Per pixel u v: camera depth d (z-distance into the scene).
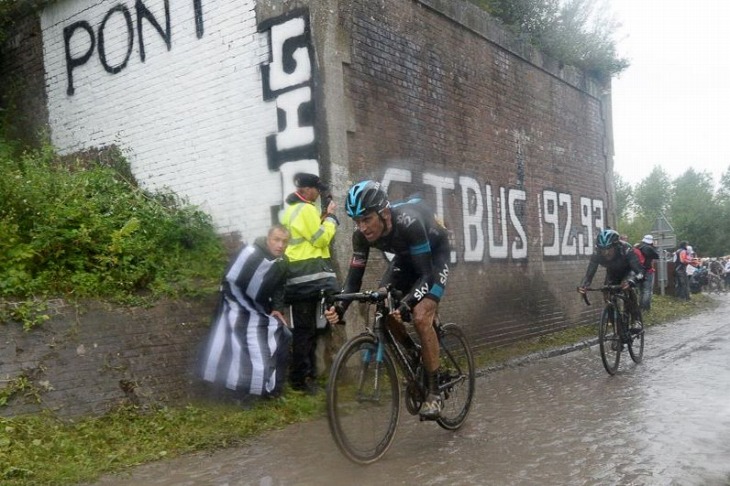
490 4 11.73
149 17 8.15
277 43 7.09
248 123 7.32
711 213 57.56
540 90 11.08
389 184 7.59
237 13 7.39
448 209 8.59
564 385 7.04
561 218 11.47
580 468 4.19
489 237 9.42
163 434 5.03
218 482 4.12
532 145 10.71
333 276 6.41
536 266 10.56
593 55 12.86
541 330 10.58
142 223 7.05
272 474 4.25
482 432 5.18
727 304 18.67
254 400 5.86
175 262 6.84
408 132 7.94
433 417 4.74
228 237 7.47
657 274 19.09
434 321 5.04
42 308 5.46
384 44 7.66
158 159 8.12
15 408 4.86
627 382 7.04
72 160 9.03
